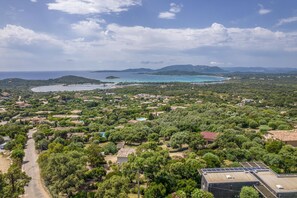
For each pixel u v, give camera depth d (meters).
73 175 67.12
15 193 61.94
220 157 85.00
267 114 157.75
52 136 128.88
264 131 118.69
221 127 118.38
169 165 71.75
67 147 99.19
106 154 103.75
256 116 149.75
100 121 168.50
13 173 67.06
